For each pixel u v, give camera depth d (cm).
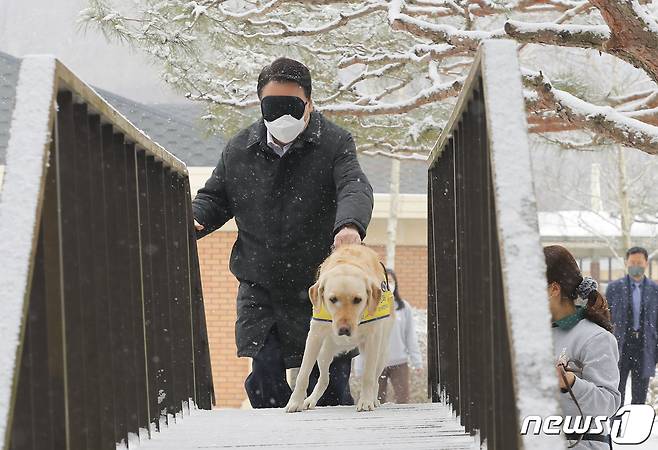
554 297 539
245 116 1390
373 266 664
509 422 312
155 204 592
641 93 1275
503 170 310
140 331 488
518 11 1169
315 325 656
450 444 434
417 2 1146
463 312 482
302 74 718
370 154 1539
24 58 324
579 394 496
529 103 938
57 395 329
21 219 293
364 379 672
